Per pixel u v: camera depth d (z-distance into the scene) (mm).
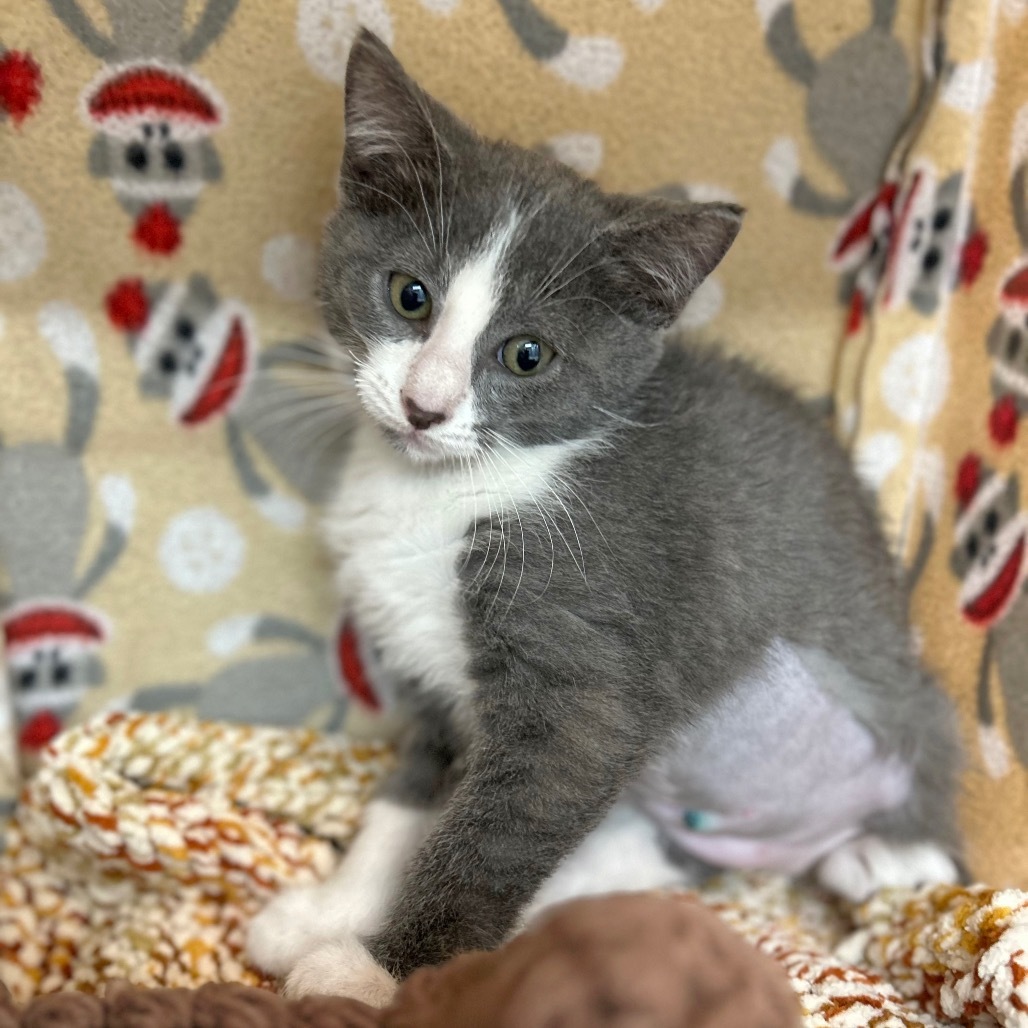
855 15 252
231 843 247
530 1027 132
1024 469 260
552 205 221
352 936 219
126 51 223
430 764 263
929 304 279
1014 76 254
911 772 267
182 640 283
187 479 271
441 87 244
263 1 225
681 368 251
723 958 143
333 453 280
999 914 218
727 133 260
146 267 248
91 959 235
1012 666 263
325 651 296
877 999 221
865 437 287
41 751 269
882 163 271
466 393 218
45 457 256
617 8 240
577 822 217
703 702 230
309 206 253
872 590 255
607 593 219
